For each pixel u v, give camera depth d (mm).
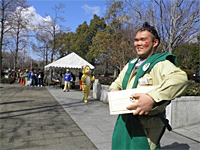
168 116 4172
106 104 7613
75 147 3197
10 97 9086
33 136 3715
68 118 5254
